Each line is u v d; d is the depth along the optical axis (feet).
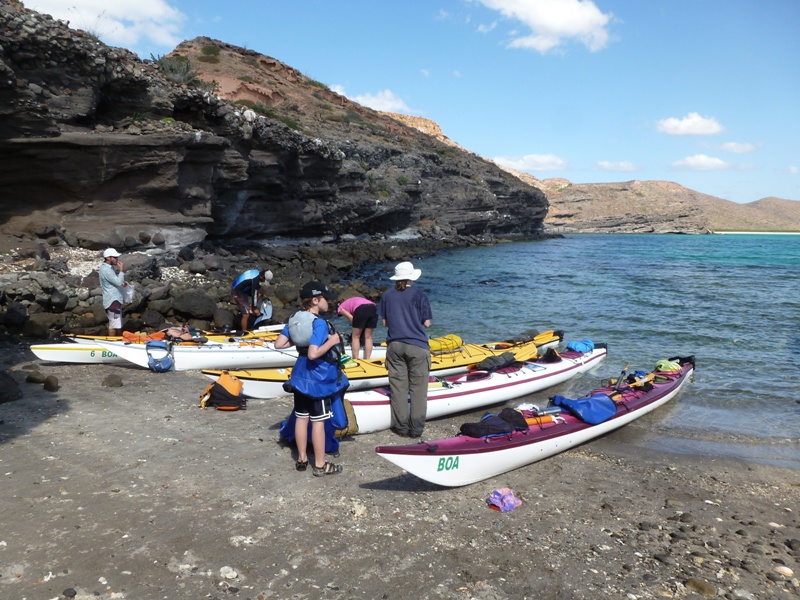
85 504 13.78
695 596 11.42
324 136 130.82
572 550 12.99
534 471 17.95
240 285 36.88
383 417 20.40
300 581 11.22
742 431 22.90
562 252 155.02
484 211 183.21
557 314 51.85
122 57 55.52
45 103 45.83
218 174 65.00
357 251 100.17
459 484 16.03
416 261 106.73
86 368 27.30
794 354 36.94
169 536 12.55
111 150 48.98
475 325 46.11
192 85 71.20
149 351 27.37
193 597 10.55
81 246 47.47
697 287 76.74
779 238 414.41
